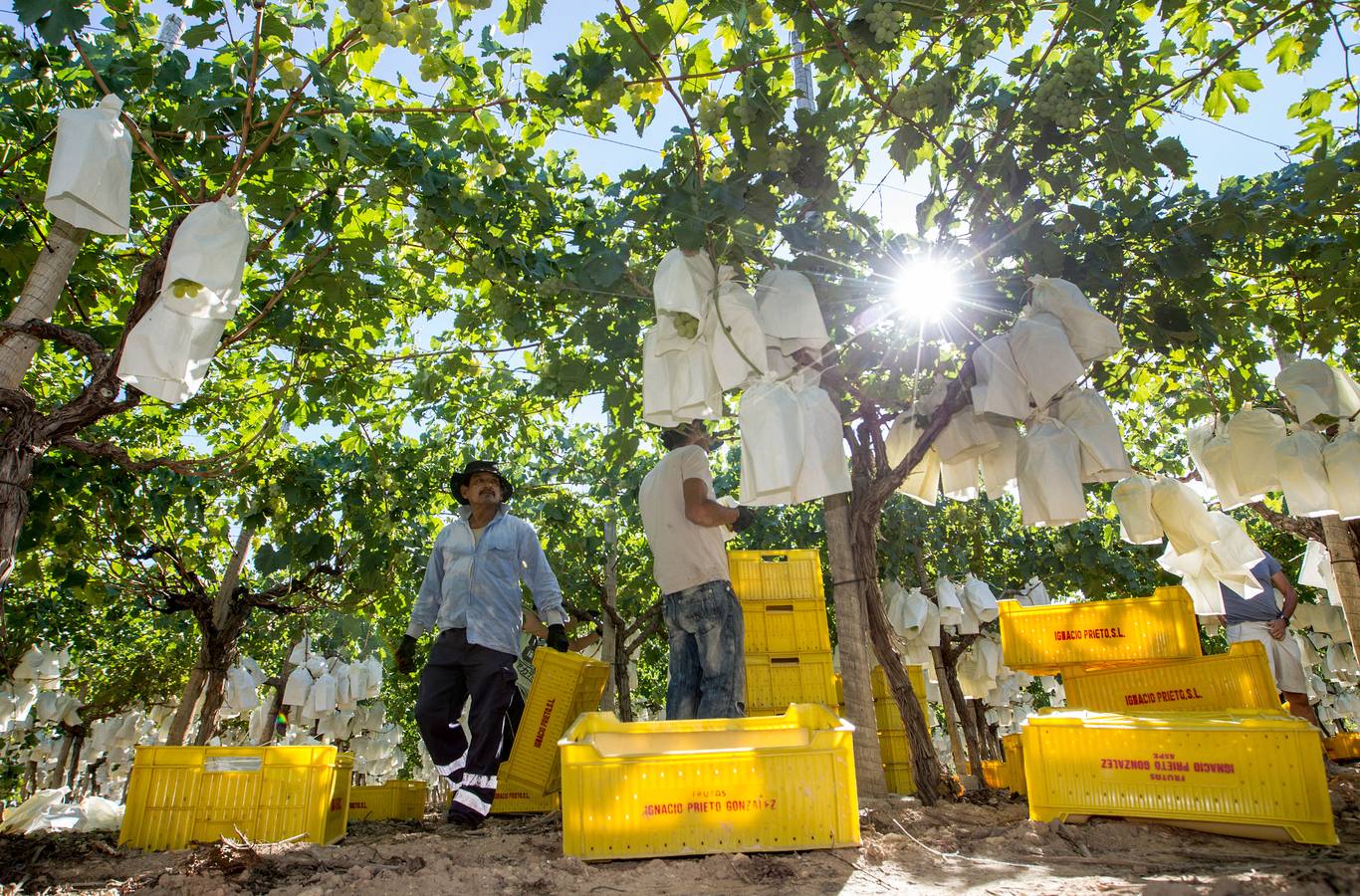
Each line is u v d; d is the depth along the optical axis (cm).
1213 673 486
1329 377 427
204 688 876
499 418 796
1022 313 402
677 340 346
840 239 404
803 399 335
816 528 1044
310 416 664
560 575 999
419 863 283
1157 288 463
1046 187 428
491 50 430
